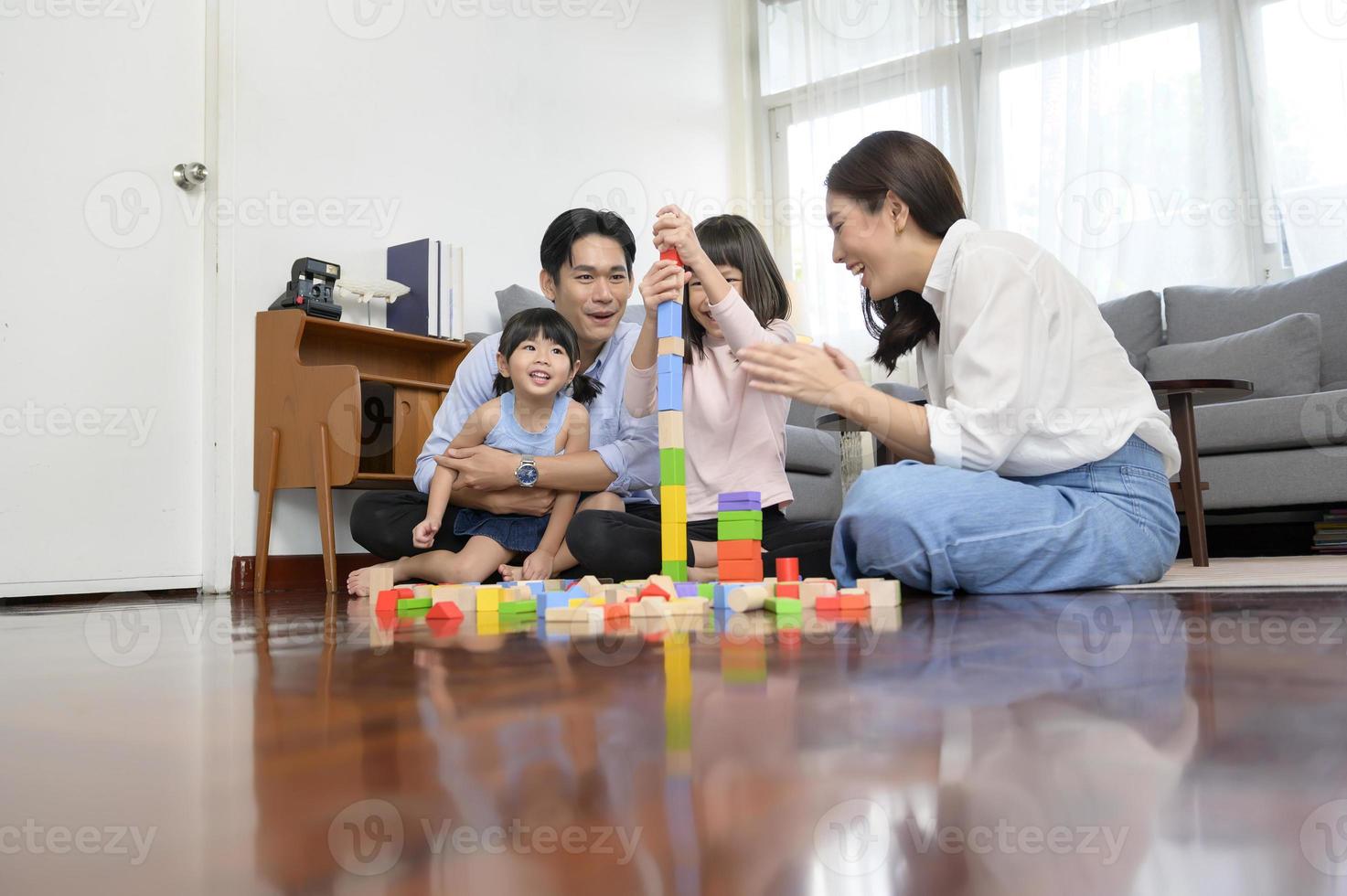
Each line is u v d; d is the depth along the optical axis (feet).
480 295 10.14
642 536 4.92
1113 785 0.78
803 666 1.69
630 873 0.59
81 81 7.24
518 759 0.93
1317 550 9.18
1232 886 0.55
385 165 9.19
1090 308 4.33
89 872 0.62
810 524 5.39
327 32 8.75
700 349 5.32
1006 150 12.96
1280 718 1.07
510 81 10.71
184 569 7.66
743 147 14.70
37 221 6.95
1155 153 12.08
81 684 1.76
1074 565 3.95
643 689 1.42
